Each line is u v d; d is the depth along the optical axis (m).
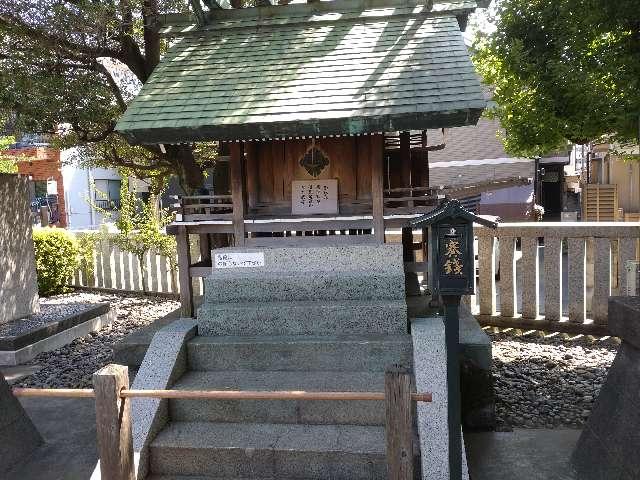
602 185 14.85
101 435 2.97
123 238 9.84
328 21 5.83
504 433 4.33
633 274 6.06
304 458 3.61
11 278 7.53
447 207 3.01
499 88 6.07
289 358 4.50
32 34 6.18
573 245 6.78
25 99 6.37
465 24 6.20
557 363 5.87
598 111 5.00
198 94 5.04
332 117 4.40
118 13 6.27
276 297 5.04
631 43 5.01
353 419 3.96
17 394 3.04
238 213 5.30
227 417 4.08
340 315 4.71
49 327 7.00
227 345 4.55
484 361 4.34
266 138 4.63
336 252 5.16
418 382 3.87
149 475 3.75
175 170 7.69
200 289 9.43
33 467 3.98
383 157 5.40
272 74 5.17
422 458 3.40
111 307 8.54
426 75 4.79
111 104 7.43
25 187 7.92
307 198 5.40
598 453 3.54
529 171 15.82
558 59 5.40
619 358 3.64
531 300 7.11
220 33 6.02
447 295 3.05
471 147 16.27
